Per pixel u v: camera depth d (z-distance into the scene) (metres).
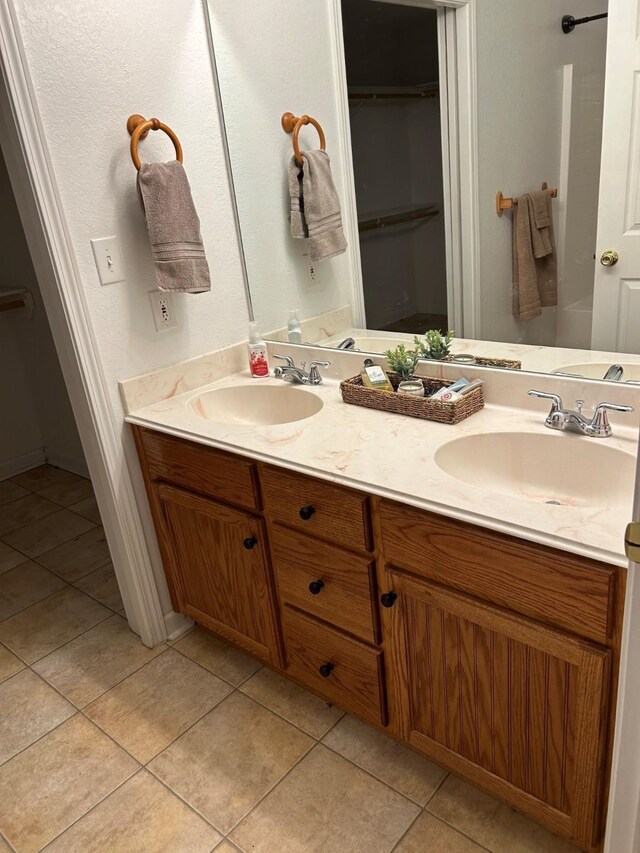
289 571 1.60
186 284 1.77
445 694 1.36
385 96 1.60
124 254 1.76
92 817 1.52
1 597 2.44
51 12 1.50
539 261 1.48
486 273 1.57
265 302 2.07
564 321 1.48
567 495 1.38
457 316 1.65
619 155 1.30
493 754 1.33
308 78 1.72
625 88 1.25
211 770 1.62
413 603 1.33
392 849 1.39
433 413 1.54
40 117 1.52
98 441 1.82
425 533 1.24
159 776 1.62
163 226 1.71
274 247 1.98
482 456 1.45
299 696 1.84
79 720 1.82
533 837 1.39
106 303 1.75
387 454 1.40
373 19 1.56
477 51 1.42
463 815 1.45
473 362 1.65
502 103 1.42
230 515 1.67
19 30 1.44
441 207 1.60
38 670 2.03
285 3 1.68
